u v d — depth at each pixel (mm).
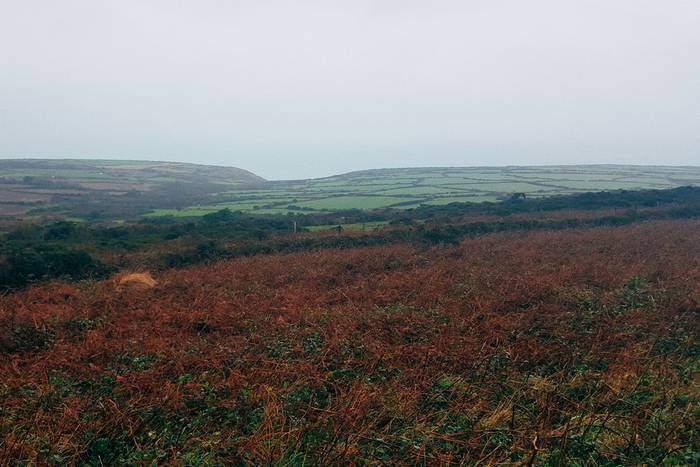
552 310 11117
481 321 10531
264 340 9398
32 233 23281
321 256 18859
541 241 21641
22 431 6215
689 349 8844
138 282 14555
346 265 17375
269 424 6102
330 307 12148
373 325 10094
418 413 6625
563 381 7672
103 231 24609
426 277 14859
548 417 6266
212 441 5934
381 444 5836
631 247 19906
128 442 6141
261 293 13492
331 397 7113
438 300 12305
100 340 9469
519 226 26375
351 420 6184
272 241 21953
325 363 8250
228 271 16344
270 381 7574
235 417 6574
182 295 13469
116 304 12328
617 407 6797
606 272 14727
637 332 9523
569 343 9234
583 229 25656
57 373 8086
